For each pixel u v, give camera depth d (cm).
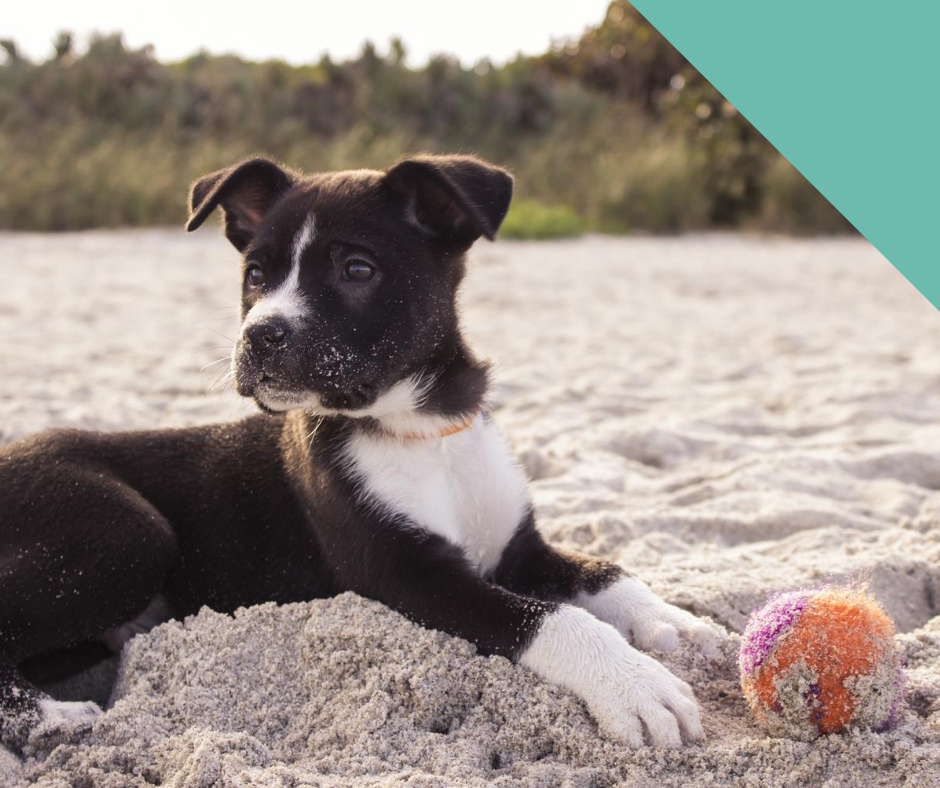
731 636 71
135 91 414
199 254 281
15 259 263
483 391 77
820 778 58
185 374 145
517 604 68
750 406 132
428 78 437
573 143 405
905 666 68
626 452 116
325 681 67
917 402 133
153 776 61
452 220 75
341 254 71
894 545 88
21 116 387
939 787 57
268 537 76
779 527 94
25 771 63
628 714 62
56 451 75
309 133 413
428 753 61
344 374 70
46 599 69
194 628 71
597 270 269
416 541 71
